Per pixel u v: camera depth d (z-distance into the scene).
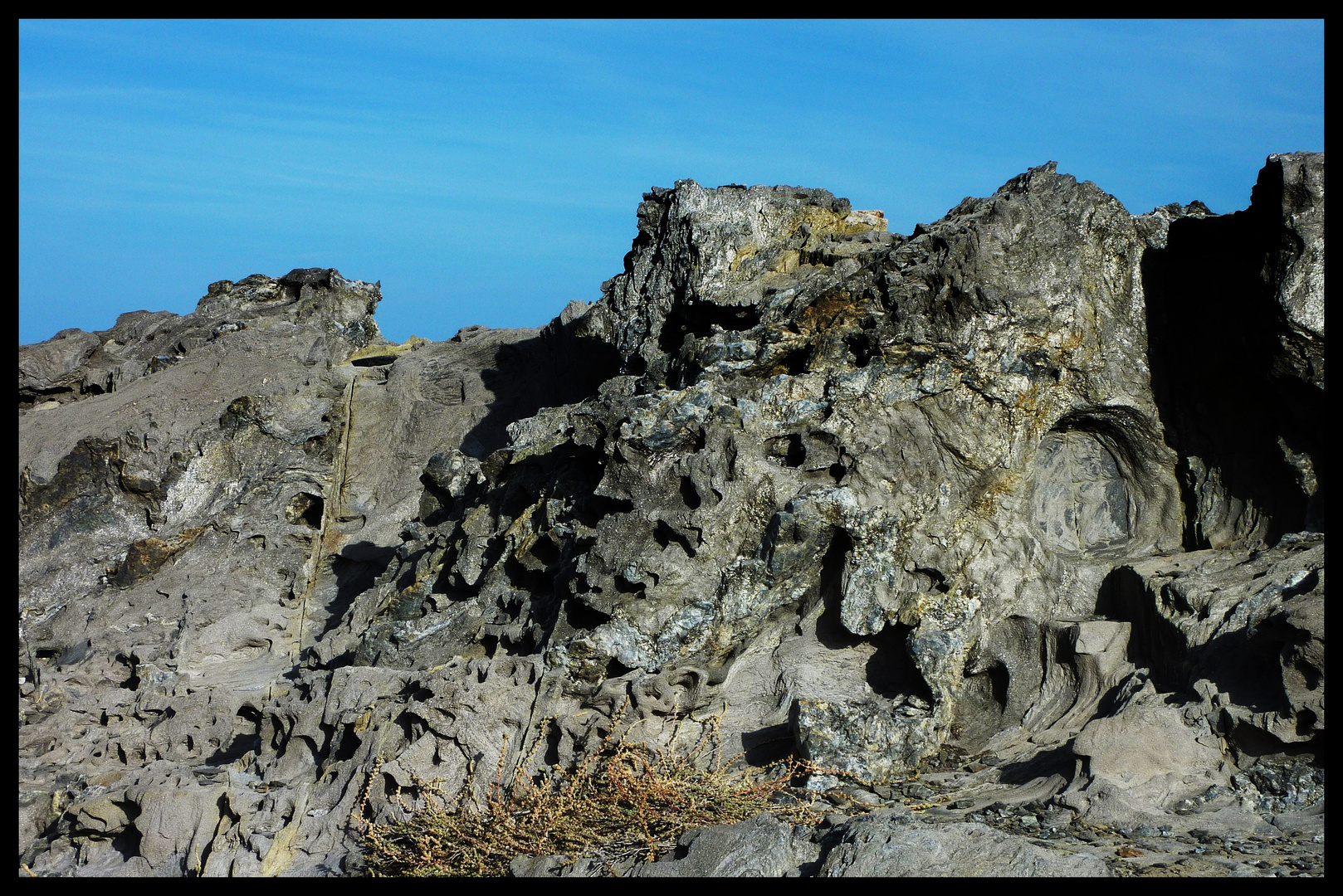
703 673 10.61
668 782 9.30
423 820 9.64
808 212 14.14
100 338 21.39
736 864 7.81
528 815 9.36
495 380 18.47
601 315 14.86
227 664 14.85
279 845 9.77
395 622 12.72
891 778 9.73
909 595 10.68
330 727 10.95
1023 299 11.09
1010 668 10.64
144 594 15.95
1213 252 10.81
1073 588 11.07
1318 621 8.29
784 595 10.91
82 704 13.60
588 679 10.61
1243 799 8.39
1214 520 10.92
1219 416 10.91
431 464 14.78
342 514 17.31
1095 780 8.67
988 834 7.58
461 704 10.28
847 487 10.81
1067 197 11.38
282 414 18.12
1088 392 11.22
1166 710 8.91
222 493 17.50
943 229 11.48
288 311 20.94
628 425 11.23
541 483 12.59
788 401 11.23
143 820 10.02
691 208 13.93
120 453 17.45
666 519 10.90
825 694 10.48
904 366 11.09
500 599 12.18
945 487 10.97
